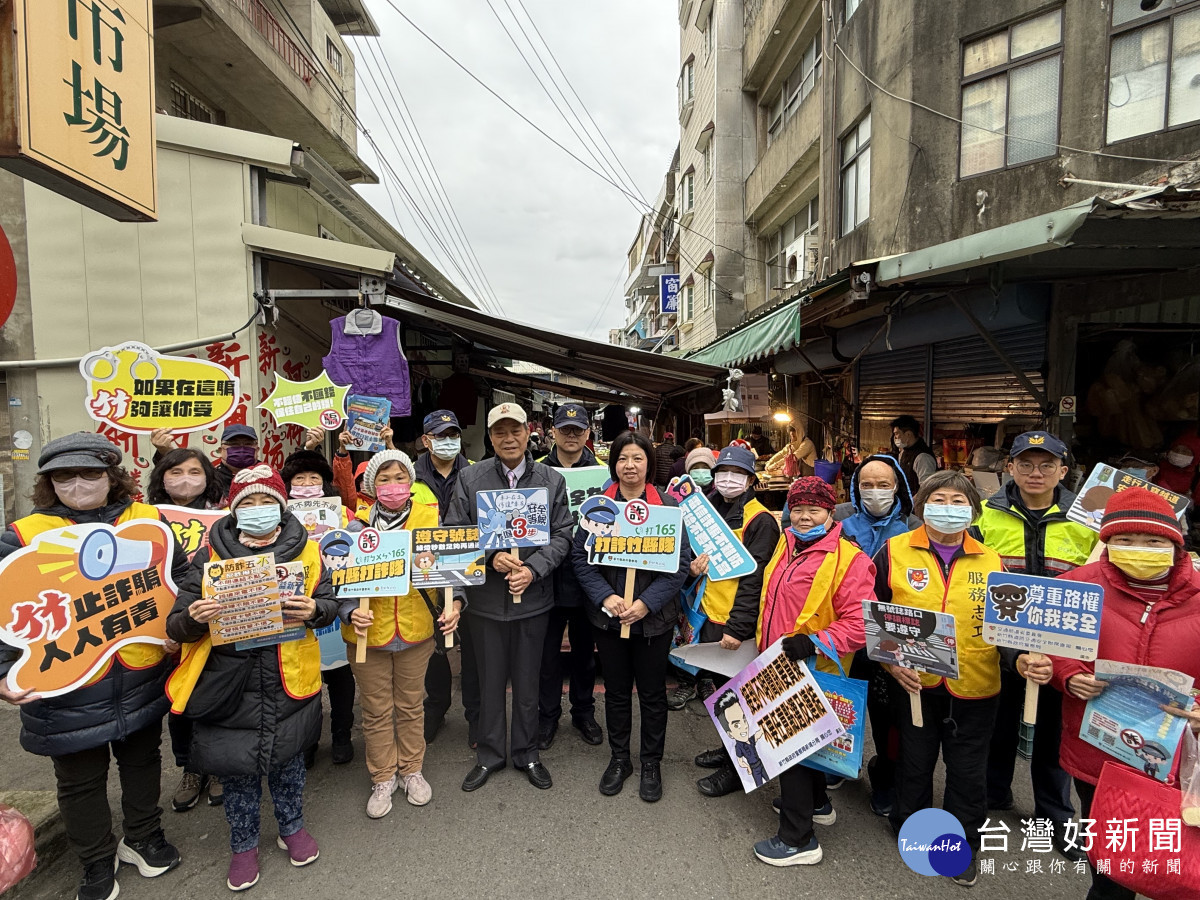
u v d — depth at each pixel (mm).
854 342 7680
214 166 5105
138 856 2562
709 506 3340
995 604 2248
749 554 3129
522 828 2838
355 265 5027
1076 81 6055
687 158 20016
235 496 2484
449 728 3865
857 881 2506
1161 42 5590
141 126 3807
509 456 3223
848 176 9406
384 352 5035
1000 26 6641
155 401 3979
